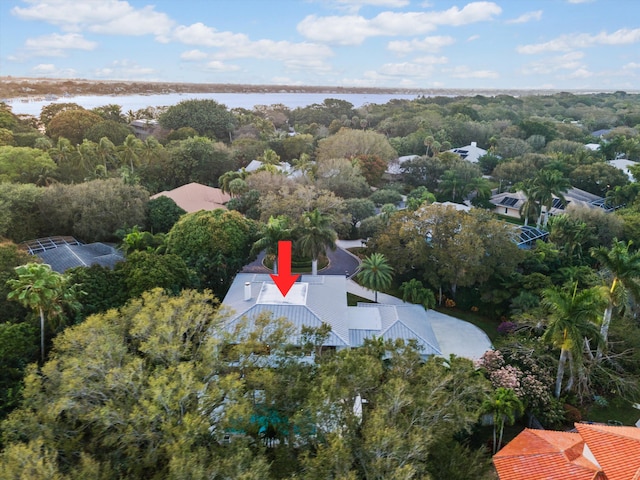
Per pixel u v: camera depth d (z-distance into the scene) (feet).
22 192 175.83
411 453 58.95
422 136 386.52
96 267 118.32
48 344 103.24
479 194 260.21
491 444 94.22
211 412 67.87
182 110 409.90
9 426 64.18
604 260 110.73
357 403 82.12
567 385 106.52
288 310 117.39
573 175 274.57
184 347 80.02
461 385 77.46
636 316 131.64
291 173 258.98
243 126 443.73
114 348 74.43
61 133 334.85
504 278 149.28
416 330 120.26
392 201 239.71
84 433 69.97
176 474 53.16
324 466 56.39
